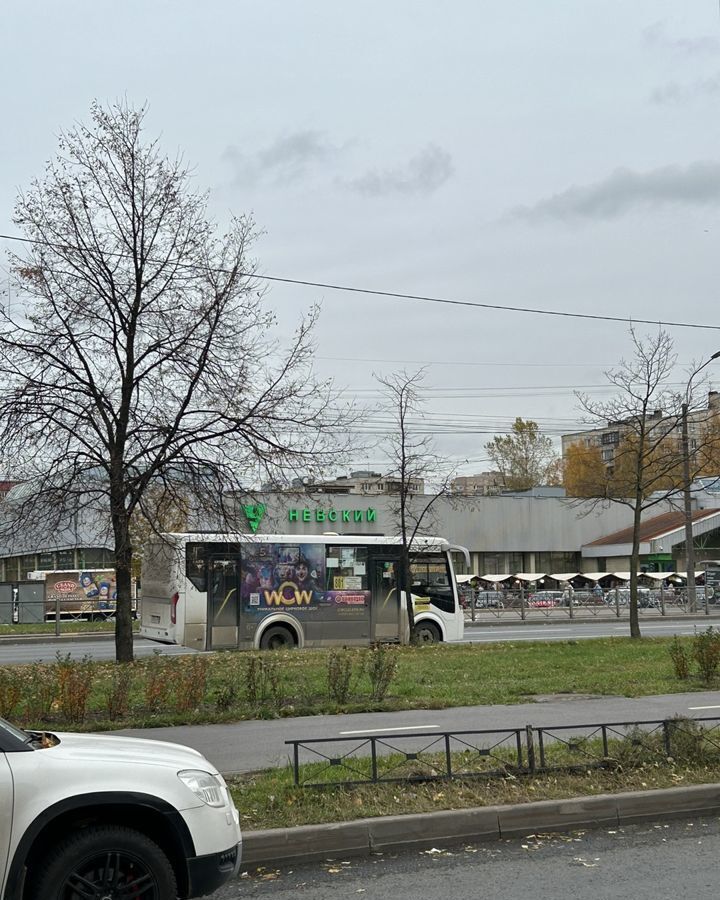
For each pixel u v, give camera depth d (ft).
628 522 197.26
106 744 18.67
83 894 16.40
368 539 86.43
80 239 62.90
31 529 64.44
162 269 64.18
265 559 82.23
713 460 95.04
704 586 151.33
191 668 49.26
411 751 35.04
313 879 21.63
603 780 27.61
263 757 35.09
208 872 17.44
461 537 179.32
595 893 20.51
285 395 65.31
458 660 67.36
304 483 70.54
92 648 95.09
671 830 25.32
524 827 24.81
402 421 93.61
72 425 62.28
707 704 47.83
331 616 83.71
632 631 83.97
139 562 105.60
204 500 64.39
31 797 16.25
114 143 63.05
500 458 260.83
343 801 25.40
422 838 23.86
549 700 49.90
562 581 174.19
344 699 49.26
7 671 47.93
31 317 61.98
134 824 17.37
